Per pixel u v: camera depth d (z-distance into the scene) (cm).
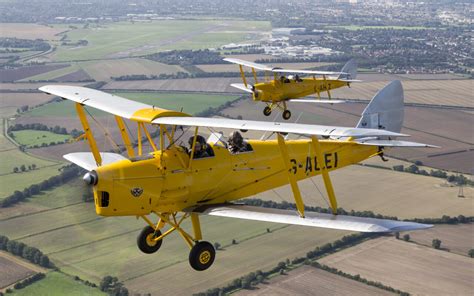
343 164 1977
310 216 1467
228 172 1622
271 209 1526
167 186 1499
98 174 1417
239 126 1406
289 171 1548
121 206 1445
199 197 1576
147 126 9650
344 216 1450
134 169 1454
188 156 1539
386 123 2097
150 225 1578
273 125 1401
